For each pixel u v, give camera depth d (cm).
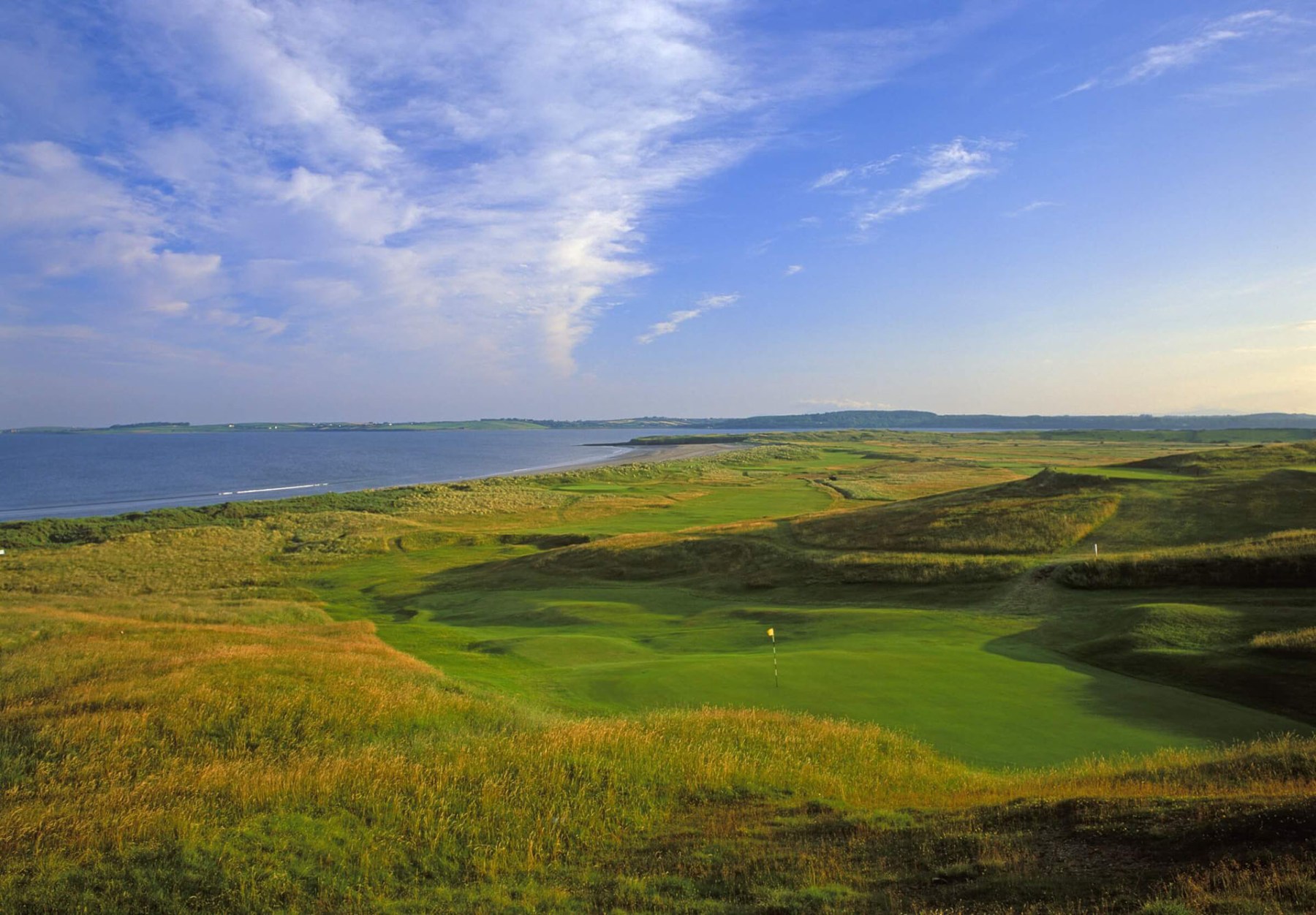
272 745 1545
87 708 1642
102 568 5803
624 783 1309
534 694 2136
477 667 2542
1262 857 755
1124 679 2147
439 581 5241
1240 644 2211
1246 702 1902
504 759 1391
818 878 908
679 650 2855
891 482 10438
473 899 937
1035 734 1698
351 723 1662
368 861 1040
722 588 4197
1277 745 1339
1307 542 3045
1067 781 1241
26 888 952
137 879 973
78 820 1135
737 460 15800
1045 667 2297
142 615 3459
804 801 1237
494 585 4928
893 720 1816
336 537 7181
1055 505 4509
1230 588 2916
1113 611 2739
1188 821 875
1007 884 814
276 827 1115
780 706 1945
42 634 2567
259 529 7619
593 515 8375
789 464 14662
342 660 2200
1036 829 959
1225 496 4212
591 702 2053
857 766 1438
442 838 1109
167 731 1551
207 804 1202
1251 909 660
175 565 6031
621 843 1111
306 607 4238
